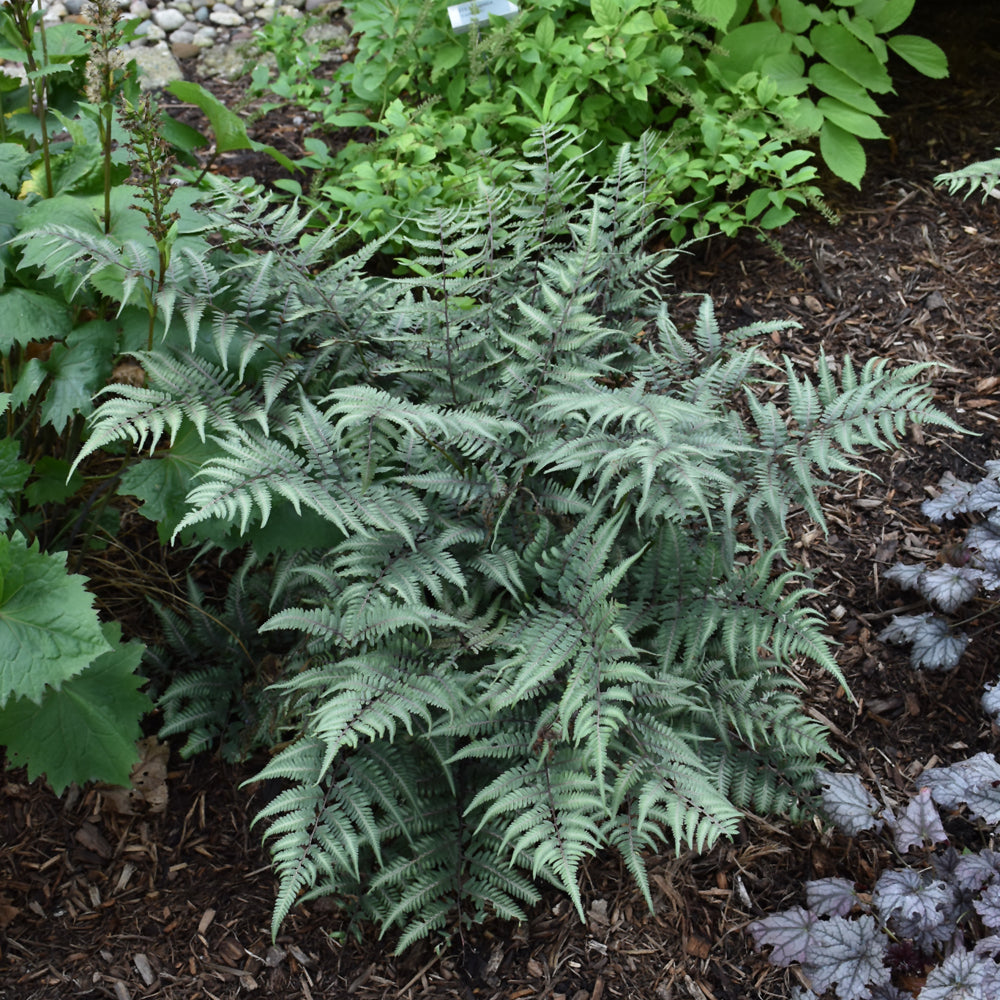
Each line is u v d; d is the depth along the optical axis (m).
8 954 2.45
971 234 4.09
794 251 4.09
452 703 2.28
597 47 3.87
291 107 4.89
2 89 3.16
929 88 4.71
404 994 2.40
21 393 2.43
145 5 5.47
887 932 2.41
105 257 2.26
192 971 2.44
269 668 2.71
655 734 2.32
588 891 2.56
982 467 3.37
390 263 3.92
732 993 2.38
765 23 4.24
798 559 3.22
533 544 2.41
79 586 2.16
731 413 2.44
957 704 2.90
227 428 2.34
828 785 2.46
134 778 2.73
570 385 2.45
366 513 2.27
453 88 4.21
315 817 2.25
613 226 2.86
